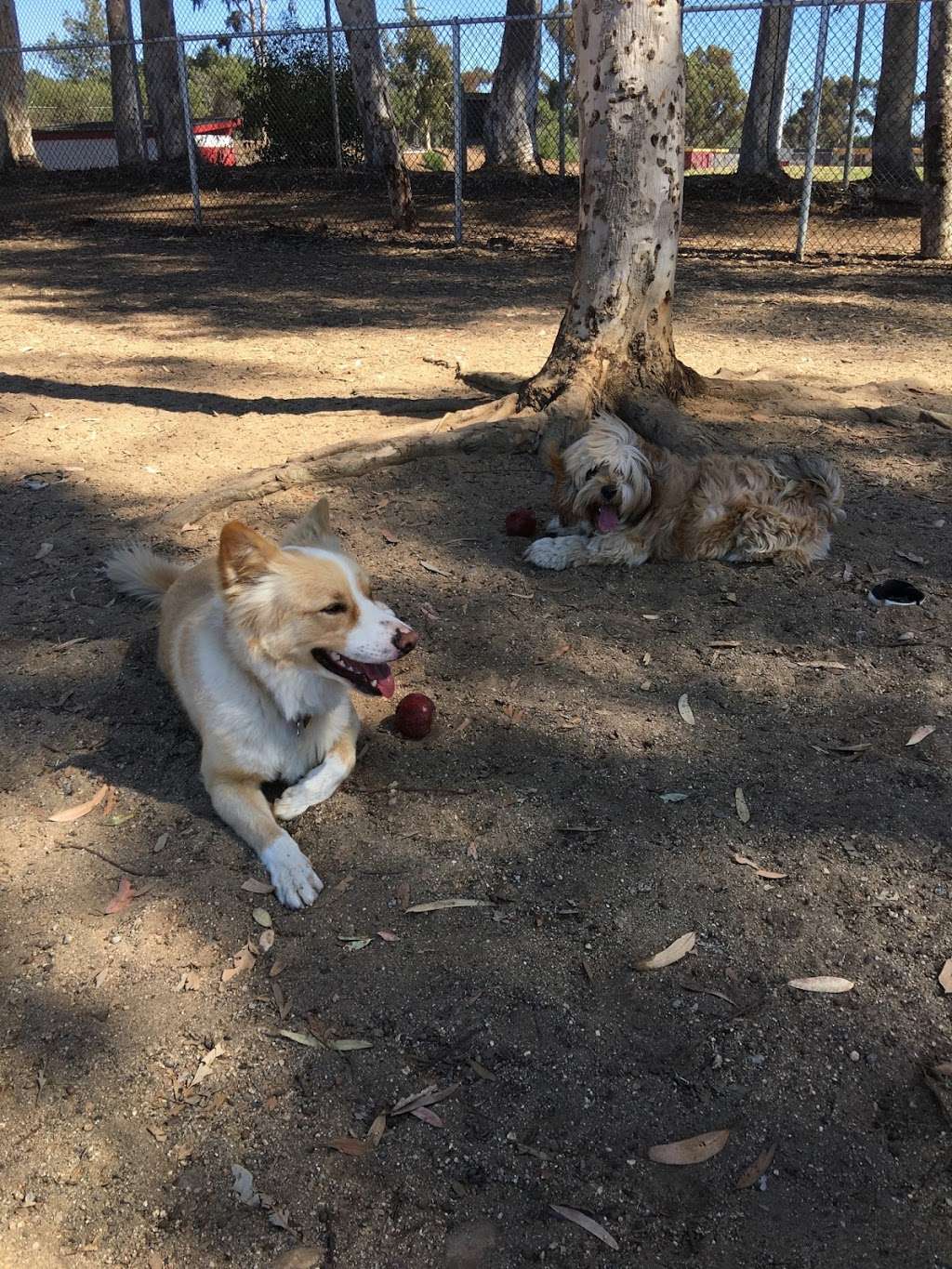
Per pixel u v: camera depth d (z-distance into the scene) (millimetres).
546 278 5969
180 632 1609
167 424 3199
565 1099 1106
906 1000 1221
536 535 2432
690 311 5047
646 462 2270
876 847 1444
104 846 1472
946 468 2811
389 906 1353
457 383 3645
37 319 4855
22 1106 1106
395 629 1407
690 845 1447
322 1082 1124
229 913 1348
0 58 11961
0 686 1842
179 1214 1006
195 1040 1175
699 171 12531
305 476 2664
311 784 1515
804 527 2271
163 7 10570
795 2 5805
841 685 1839
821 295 5398
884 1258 962
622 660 1923
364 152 10172
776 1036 1175
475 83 14469
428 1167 1042
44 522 2496
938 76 5883
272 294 5496
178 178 9945
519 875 1400
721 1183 1027
